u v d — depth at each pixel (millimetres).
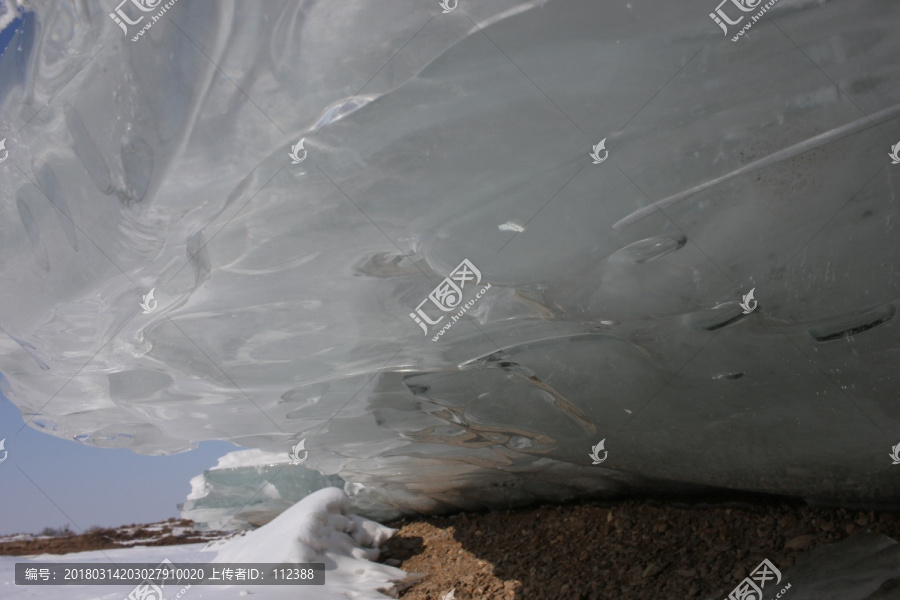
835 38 2113
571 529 6289
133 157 2709
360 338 4168
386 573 6773
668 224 2656
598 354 3873
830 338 2914
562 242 2844
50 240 3523
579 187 2645
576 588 5000
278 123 2518
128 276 3404
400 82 2357
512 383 4695
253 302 3760
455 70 2305
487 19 2166
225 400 5105
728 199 2531
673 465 4469
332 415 5594
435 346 4238
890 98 2158
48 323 4023
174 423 5637
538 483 7195
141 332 3994
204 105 2512
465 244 2955
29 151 3211
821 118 2262
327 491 8227
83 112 2807
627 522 5727
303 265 3398
